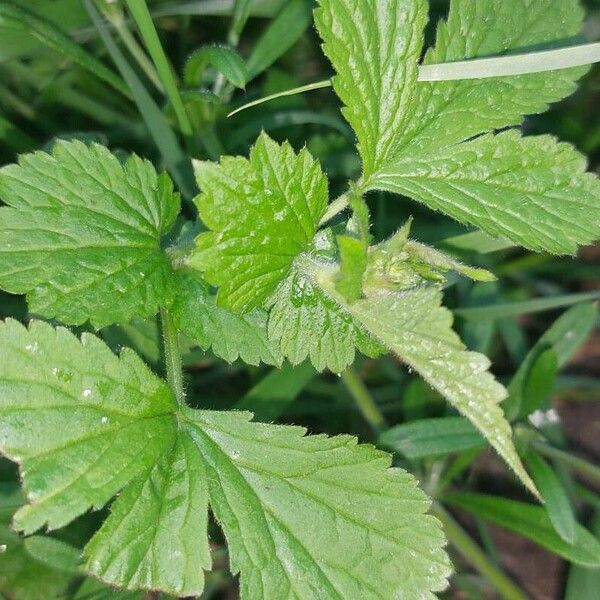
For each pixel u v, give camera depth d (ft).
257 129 0.59
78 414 0.34
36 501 0.32
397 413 0.62
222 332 0.39
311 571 0.36
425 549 0.37
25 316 0.52
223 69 0.48
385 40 0.37
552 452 0.53
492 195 0.41
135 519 0.34
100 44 0.61
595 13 0.64
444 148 0.41
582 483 0.60
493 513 0.52
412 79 0.38
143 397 0.36
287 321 0.37
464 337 0.57
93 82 0.63
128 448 0.35
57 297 0.36
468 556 0.55
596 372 0.66
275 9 0.59
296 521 0.37
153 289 0.38
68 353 0.35
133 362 0.36
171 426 0.37
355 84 0.37
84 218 0.37
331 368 0.38
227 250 0.34
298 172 0.35
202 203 0.33
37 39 0.57
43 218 0.37
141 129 0.64
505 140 0.41
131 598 0.44
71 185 0.38
